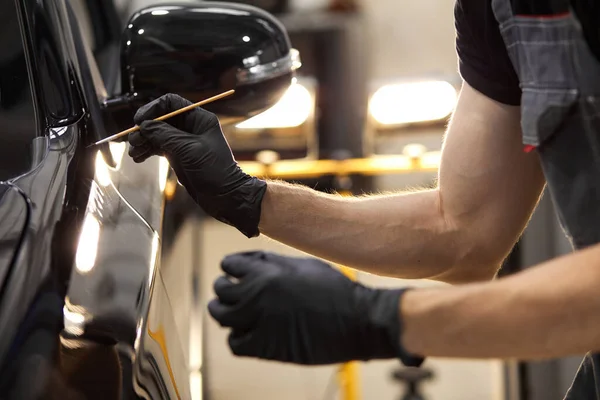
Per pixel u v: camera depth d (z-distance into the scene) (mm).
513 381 3357
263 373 4285
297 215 1518
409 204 1607
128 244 1255
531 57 1253
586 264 1011
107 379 1007
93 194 1298
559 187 1274
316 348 1060
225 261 1118
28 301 1033
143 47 1597
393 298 1065
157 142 1373
